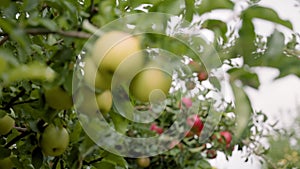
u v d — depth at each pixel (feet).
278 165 12.00
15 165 4.97
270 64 2.82
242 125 2.86
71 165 4.63
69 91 3.46
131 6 4.08
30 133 4.70
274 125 10.77
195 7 3.24
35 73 2.50
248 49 2.86
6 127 4.69
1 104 4.60
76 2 3.70
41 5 4.10
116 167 5.20
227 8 3.08
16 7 3.90
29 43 3.29
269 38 2.81
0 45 3.39
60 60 3.42
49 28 3.16
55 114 4.00
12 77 2.47
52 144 4.36
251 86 2.87
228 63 2.98
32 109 4.46
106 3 3.49
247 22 2.87
